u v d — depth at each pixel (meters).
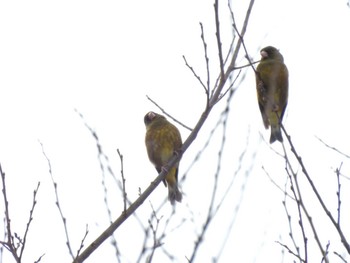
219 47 10.73
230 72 10.91
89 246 9.49
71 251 8.84
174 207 9.05
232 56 11.05
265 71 15.10
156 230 8.71
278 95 15.09
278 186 8.88
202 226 8.82
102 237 9.62
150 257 8.41
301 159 8.43
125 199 9.80
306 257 8.20
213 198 9.02
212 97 10.99
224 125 9.70
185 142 11.64
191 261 8.51
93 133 10.03
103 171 9.86
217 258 8.62
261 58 15.48
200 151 9.77
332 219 8.00
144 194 10.95
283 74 15.09
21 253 8.24
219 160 9.24
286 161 8.47
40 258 8.66
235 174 9.32
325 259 7.62
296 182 8.27
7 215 8.45
